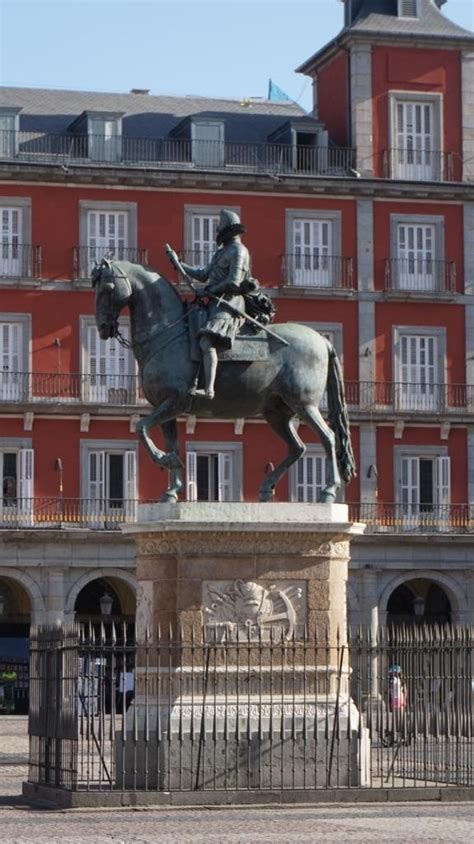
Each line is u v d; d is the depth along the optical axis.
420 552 67.25
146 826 21.56
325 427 25.83
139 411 66.00
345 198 69.12
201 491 67.06
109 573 64.62
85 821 22.09
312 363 25.75
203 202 67.81
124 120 70.75
